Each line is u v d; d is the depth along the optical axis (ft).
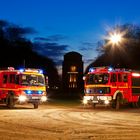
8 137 48.83
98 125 62.08
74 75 392.47
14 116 76.59
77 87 388.78
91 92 104.17
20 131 54.34
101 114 83.66
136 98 111.04
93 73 104.73
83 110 96.68
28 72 100.89
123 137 49.70
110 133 53.11
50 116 77.36
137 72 111.86
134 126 61.11
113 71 103.45
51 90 357.20
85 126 60.54
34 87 100.73
